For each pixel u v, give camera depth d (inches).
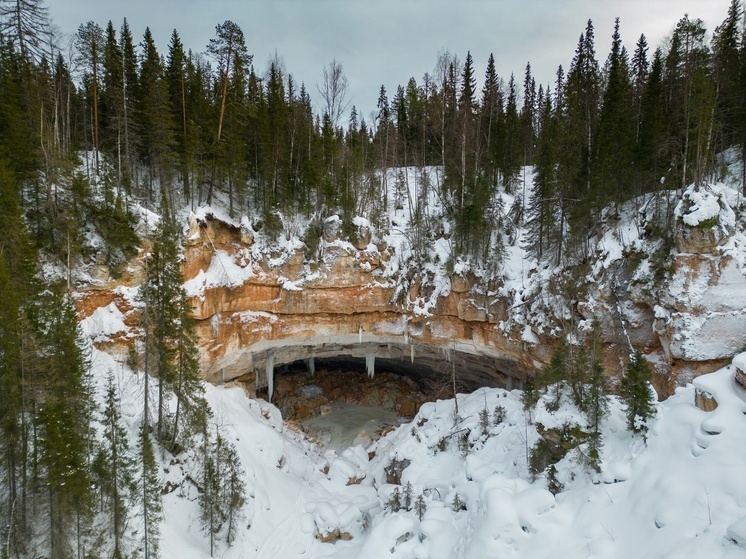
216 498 890.7
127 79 1488.7
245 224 1417.3
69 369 756.6
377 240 1565.0
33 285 788.0
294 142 1771.7
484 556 723.4
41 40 1328.7
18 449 698.8
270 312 1461.6
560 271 1283.2
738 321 922.7
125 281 1139.9
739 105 1273.4
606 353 1110.4
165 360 950.4
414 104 2426.2
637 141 1379.2
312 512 1058.1
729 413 705.0
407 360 1718.8
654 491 673.0
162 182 1348.4
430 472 1139.9
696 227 932.6
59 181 1119.0
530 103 2394.2
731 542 528.4
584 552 661.9
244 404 1343.5
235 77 1581.0
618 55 2012.8
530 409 1090.7
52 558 687.7
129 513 800.3
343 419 1660.9
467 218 1492.4
